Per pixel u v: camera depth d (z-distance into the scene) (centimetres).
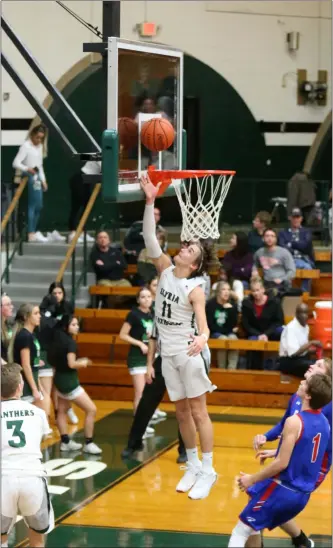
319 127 2047
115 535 877
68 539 866
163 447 1177
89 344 1500
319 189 1833
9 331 1098
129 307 1587
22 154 1631
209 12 1981
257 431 1252
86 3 1897
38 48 1891
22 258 1633
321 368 753
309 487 733
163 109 759
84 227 1588
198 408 739
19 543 869
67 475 1058
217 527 900
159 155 757
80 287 1568
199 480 746
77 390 1134
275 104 2036
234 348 1384
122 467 1091
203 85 2025
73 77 1906
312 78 2030
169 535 877
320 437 727
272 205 1948
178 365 731
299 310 1338
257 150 2053
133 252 1645
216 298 1408
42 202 1817
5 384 730
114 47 684
